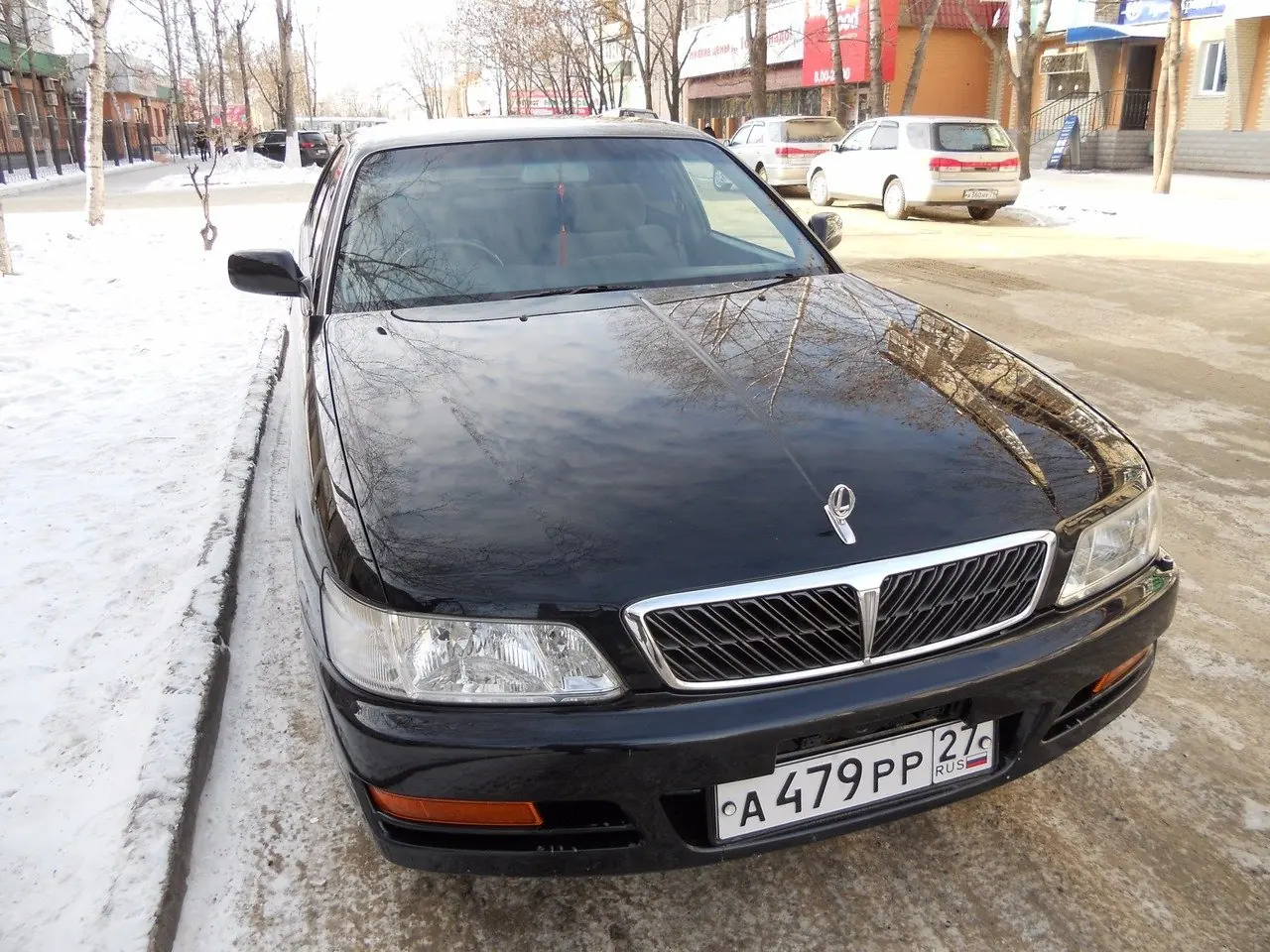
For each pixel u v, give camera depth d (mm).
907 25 24156
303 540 2037
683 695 1651
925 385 2248
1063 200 14406
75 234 12367
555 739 1614
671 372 2273
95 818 2180
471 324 2619
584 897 2043
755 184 3463
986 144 12961
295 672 2865
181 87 43688
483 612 1636
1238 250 9938
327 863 2141
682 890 2061
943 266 9227
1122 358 5910
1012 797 2301
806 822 1764
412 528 1756
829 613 1686
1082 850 2133
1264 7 17984
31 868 2041
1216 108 20141
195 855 2164
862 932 1942
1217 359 5875
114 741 2449
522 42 34219
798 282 2994
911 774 1812
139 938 1841
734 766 1651
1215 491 3975
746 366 2303
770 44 28234
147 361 5988
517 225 3041
